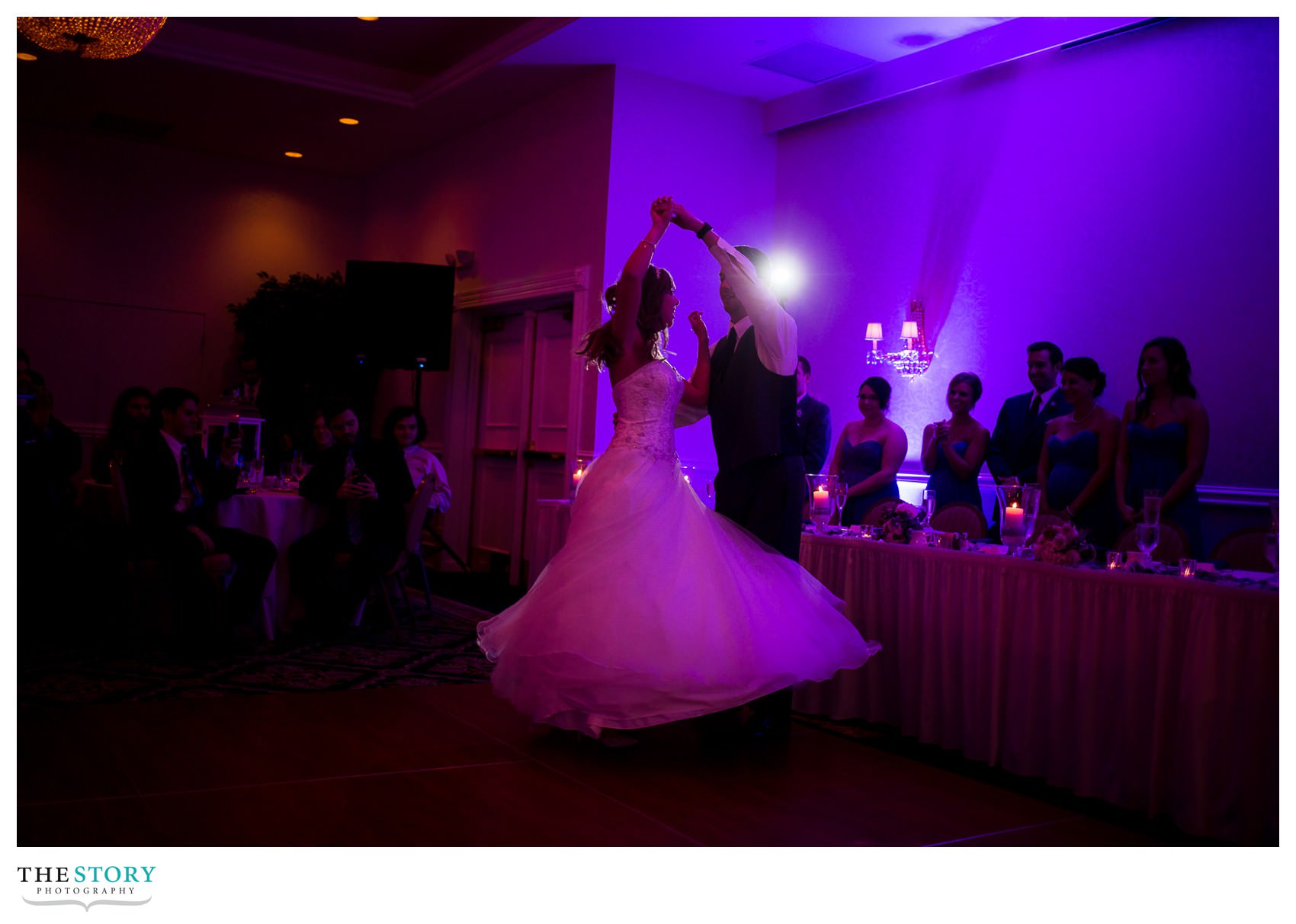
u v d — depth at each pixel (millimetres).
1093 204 5754
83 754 3176
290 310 8898
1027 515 3514
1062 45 5836
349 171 9953
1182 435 4348
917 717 3797
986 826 2889
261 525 5188
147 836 2543
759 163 7594
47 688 3977
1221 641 2762
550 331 7723
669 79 7102
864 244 7031
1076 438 4766
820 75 6996
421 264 8164
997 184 6254
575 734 3648
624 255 6914
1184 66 5387
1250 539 3529
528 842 2625
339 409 5344
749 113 7527
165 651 4770
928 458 5820
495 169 8070
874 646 3605
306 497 5266
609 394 6879
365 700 4039
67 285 9031
